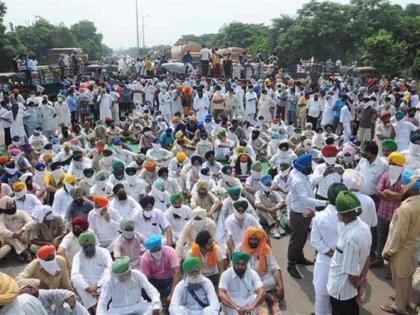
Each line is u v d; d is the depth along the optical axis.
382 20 43.28
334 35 43.38
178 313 4.59
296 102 17.67
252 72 25.58
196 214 6.07
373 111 12.63
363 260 4.09
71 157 10.27
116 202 7.14
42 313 3.78
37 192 8.59
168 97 18.27
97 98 17.66
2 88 16.92
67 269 5.46
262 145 12.45
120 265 4.73
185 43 39.97
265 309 5.26
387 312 5.33
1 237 7.10
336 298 4.21
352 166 8.77
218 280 5.54
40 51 70.25
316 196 6.84
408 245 4.95
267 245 5.46
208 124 14.27
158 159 10.58
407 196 5.02
